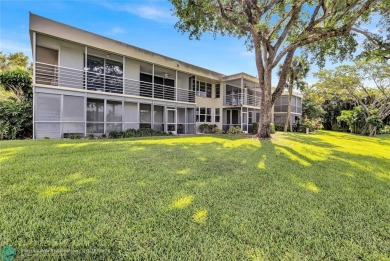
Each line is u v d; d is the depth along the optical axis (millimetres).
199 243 2035
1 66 18750
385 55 9703
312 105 29688
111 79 12727
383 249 2055
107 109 12242
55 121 9938
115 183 3629
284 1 9312
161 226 2316
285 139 12562
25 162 4738
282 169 5062
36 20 9195
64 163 4770
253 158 6230
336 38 10586
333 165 5797
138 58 13000
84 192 3186
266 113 12328
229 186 3678
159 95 15578
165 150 6906
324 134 19875
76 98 10648
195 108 17328
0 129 9273
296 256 1902
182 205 2855
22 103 10656
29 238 2006
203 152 6875
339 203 3127
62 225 2256
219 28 12156
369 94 23406
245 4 9812
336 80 22688
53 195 3027
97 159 5285
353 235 2277
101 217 2457
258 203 3012
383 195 3551
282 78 12219
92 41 10922
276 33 11812
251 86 21188
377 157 7453
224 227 2336
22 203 2744
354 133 23766
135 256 1821
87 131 11359
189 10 9078
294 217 2631
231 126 18375
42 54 10930
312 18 9969
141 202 2908
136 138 10914
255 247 2008
